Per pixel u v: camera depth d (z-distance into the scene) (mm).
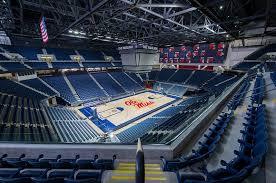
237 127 5426
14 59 20453
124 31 18281
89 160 4031
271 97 8266
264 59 19641
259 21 18875
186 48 29359
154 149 4211
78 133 13000
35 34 19688
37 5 10422
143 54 29594
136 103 23797
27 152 4543
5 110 12234
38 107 15719
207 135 4840
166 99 26000
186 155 4336
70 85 24031
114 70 33562
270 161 3334
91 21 13695
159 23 15594
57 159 4129
